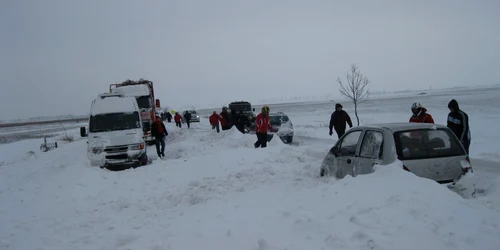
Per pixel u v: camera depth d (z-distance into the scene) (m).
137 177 10.91
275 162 10.67
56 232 6.73
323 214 4.72
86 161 14.27
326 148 12.11
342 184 5.70
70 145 26.69
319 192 5.77
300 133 24.59
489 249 3.47
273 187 7.73
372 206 4.56
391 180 5.23
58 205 8.51
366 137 6.92
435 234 3.76
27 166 17.67
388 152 6.09
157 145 17.09
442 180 5.83
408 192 4.77
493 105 44.12
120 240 5.81
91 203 8.59
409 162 5.81
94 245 5.90
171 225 6.26
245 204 6.48
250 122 27.64
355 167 6.91
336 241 3.89
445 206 4.32
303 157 10.84
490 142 14.80
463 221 3.99
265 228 4.80
